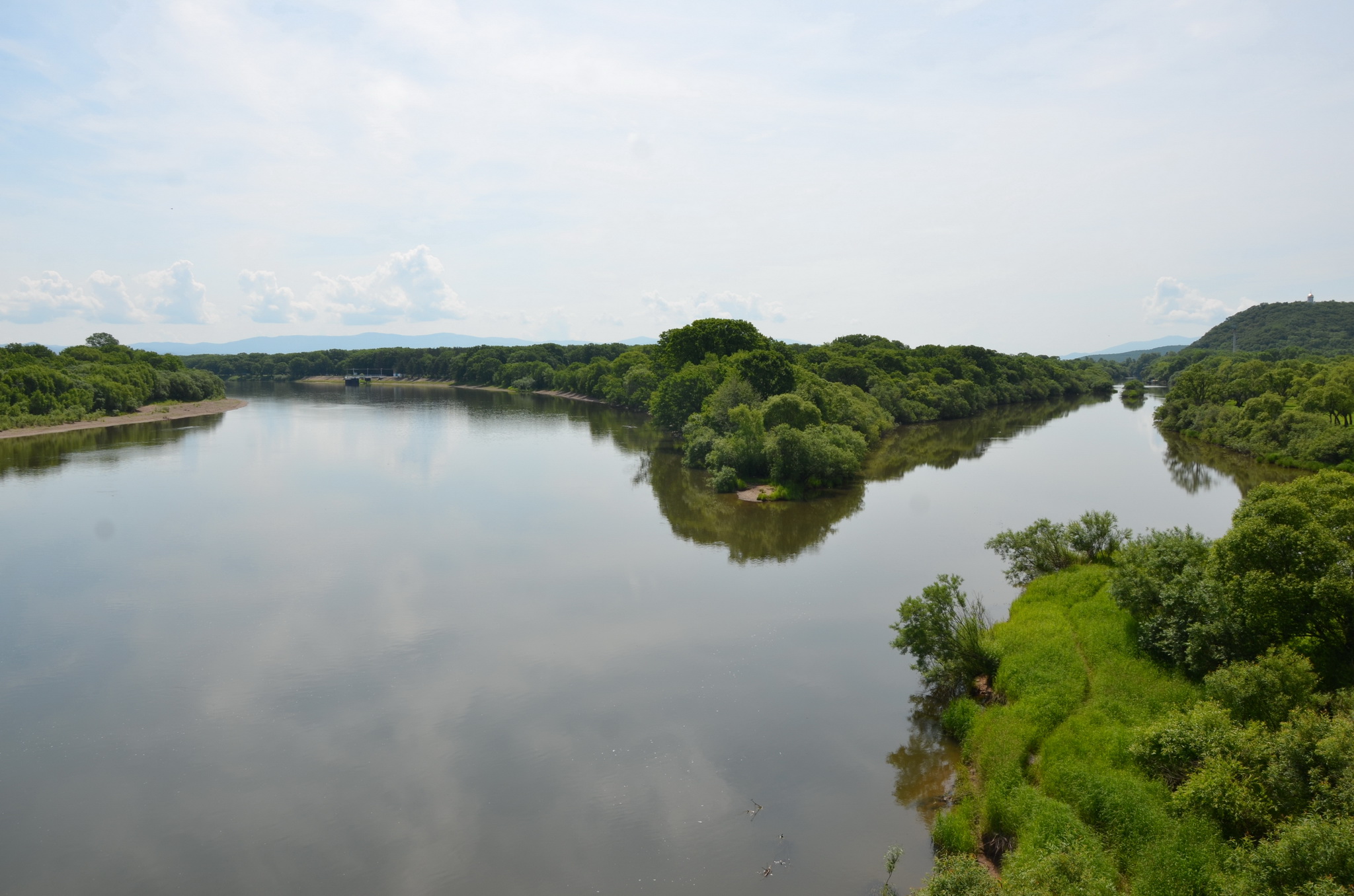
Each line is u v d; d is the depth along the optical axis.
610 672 35.22
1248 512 31.92
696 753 28.58
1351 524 27.84
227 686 34.19
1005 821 22.62
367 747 29.38
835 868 22.42
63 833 24.62
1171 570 31.95
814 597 44.62
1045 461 96.25
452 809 25.59
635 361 189.12
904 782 26.62
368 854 23.53
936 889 18.38
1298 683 22.92
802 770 27.38
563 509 67.75
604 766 27.83
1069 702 27.91
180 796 26.52
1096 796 22.31
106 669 35.81
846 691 33.16
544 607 43.25
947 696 32.38
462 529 60.47
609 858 23.11
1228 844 19.42
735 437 82.81
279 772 27.84
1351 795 18.19
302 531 59.28
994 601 42.81
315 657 37.00
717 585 46.75
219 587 46.41
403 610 42.88
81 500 69.88
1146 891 18.80
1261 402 105.44
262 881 22.42
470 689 33.78
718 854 23.16
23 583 47.09
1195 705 24.89
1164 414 138.88
